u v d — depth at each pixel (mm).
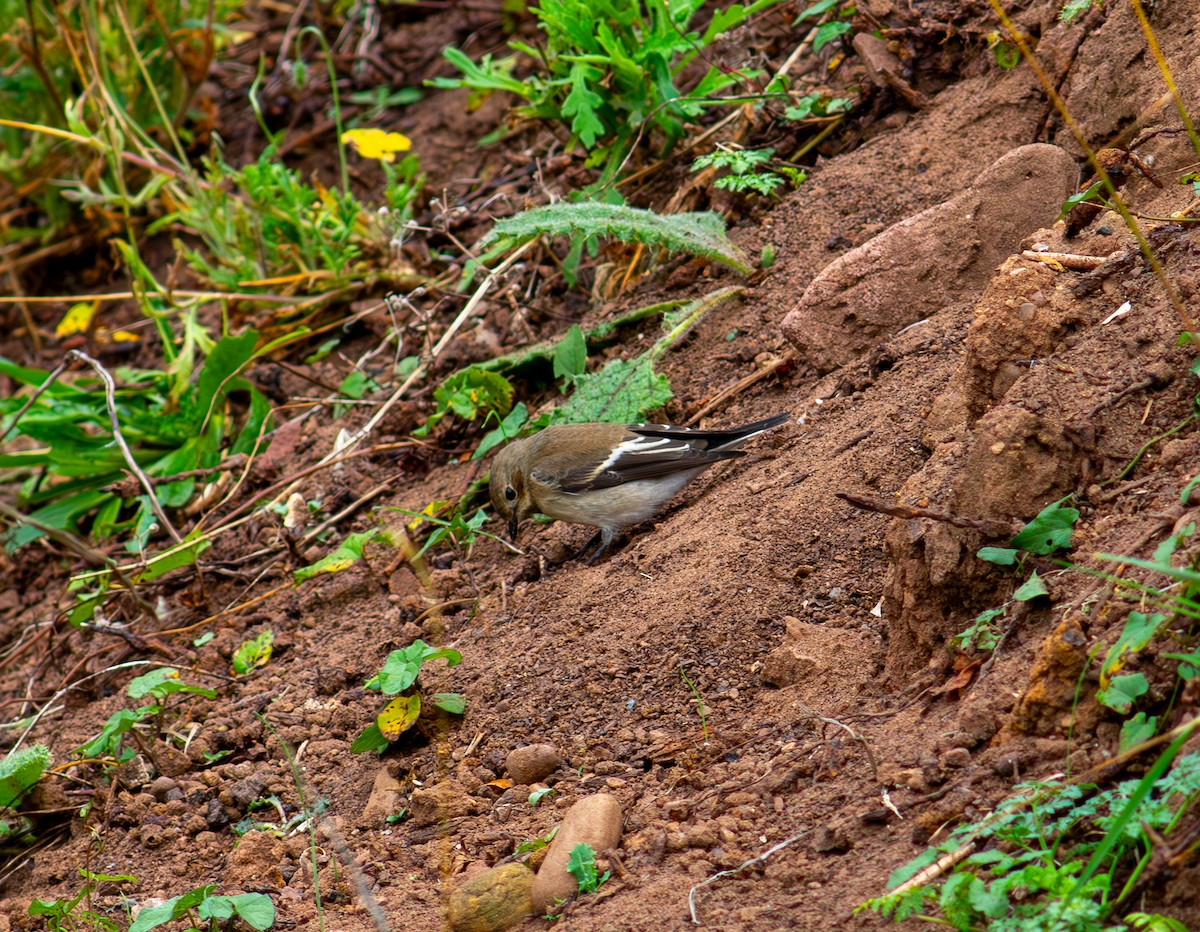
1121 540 6504
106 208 17234
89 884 8258
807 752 7090
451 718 9070
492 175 16797
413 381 13203
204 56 18641
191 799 9461
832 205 12188
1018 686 6348
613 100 13852
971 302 10258
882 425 9500
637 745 8062
